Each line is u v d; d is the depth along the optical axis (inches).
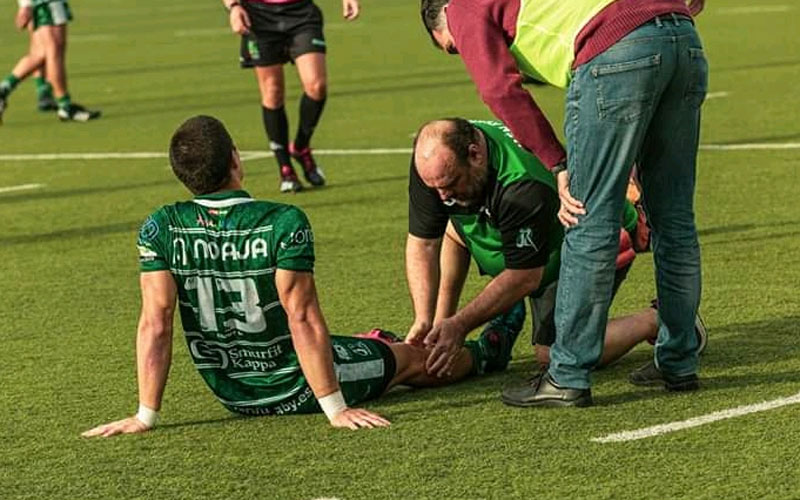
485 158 335.9
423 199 348.8
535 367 372.8
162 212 325.1
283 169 648.4
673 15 315.9
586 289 324.5
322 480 291.9
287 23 636.7
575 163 319.3
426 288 355.3
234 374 333.1
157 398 327.9
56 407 353.7
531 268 341.4
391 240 539.5
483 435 315.9
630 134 314.8
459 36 319.3
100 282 497.4
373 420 325.1
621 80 311.3
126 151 792.9
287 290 319.6
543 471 291.9
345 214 593.0
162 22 1716.3
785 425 314.3
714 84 930.1
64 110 940.0
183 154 321.4
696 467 290.2
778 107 819.4
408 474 293.3
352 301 452.8
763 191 593.3
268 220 320.5
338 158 730.8
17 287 494.3
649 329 368.2
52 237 577.9
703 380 351.9
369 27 1489.9
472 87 979.3
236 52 1316.4
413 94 960.9
